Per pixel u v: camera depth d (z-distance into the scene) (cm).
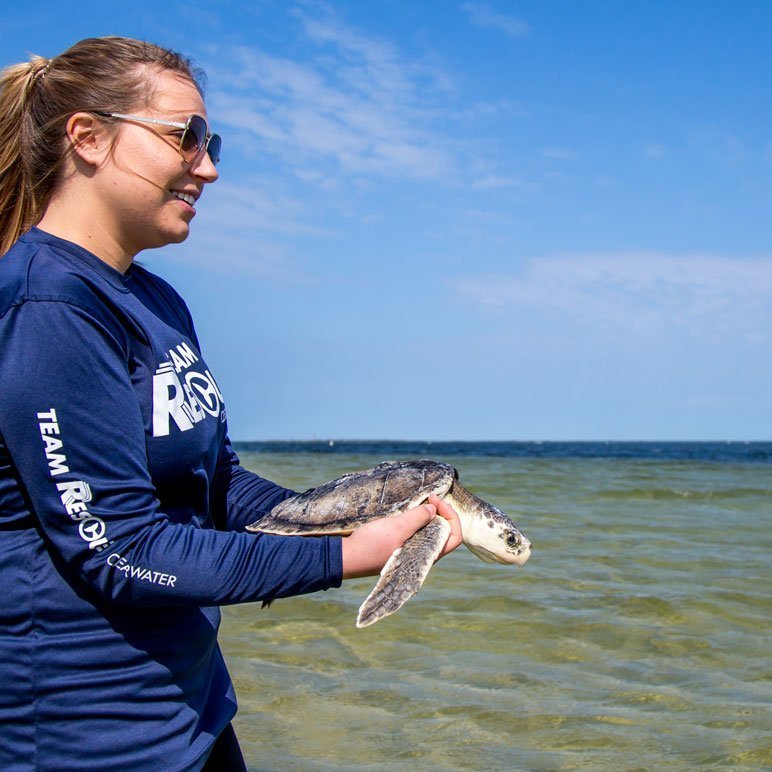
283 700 464
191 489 231
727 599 667
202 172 228
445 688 483
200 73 241
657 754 400
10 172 225
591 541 923
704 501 1300
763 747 406
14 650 199
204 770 263
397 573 267
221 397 252
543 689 482
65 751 201
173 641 217
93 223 221
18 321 194
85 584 203
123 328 215
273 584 209
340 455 3406
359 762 391
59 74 216
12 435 190
